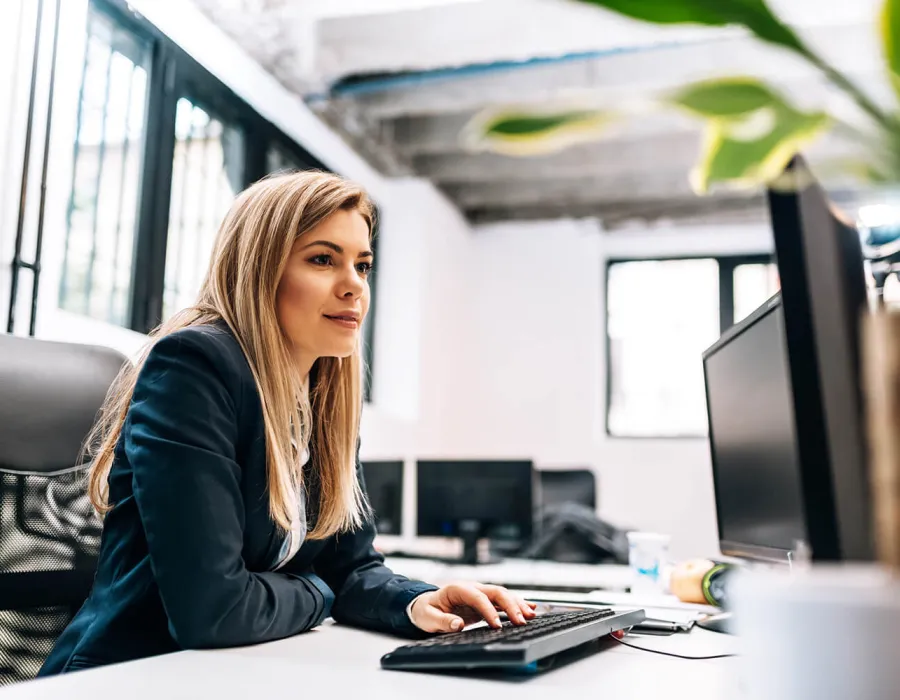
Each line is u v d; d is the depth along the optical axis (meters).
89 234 2.90
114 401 1.32
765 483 1.13
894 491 0.36
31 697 0.65
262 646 0.95
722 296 6.17
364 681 0.74
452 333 5.97
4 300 2.24
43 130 2.36
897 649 0.33
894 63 0.34
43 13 2.38
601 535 3.72
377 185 5.25
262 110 3.90
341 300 1.23
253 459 1.09
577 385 6.11
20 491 1.19
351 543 1.29
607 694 0.70
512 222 6.40
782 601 0.35
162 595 0.93
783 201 0.52
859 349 0.50
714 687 0.73
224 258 1.22
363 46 3.92
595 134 0.35
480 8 3.70
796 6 3.21
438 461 3.53
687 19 0.33
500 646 0.75
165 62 3.22
